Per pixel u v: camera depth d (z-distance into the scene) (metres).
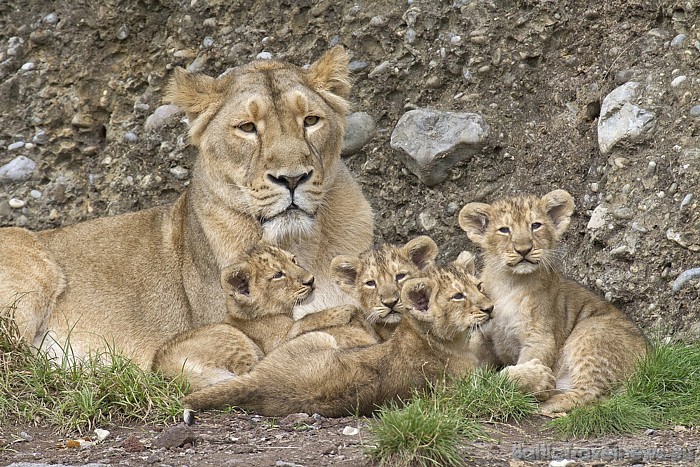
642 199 13.50
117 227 13.52
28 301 12.67
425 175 15.29
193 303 12.80
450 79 15.68
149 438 10.08
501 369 12.01
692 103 13.70
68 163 17.34
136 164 16.86
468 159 15.29
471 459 8.97
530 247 11.39
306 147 11.84
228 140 12.01
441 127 15.21
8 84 17.64
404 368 10.43
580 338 11.37
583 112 14.81
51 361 12.03
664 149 13.61
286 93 12.05
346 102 12.70
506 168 15.16
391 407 9.91
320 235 12.56
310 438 9.68
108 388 10.91
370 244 13.01
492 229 11.75
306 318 11.62
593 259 13.59
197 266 12.75
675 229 13.03
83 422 10.54
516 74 15.38
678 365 10.98
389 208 15.69
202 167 12.52
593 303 12.09
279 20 16.61
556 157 14.83
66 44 17.55
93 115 17.31
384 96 15.93
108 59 17.44
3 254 12.91
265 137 11.85
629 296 13.14
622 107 13.97
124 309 13.02
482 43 15.48
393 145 15.38
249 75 12.34
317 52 16.33
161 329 12.98
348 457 9.09
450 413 9.63
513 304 11.67
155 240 13.27
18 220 17.08
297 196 11.73
